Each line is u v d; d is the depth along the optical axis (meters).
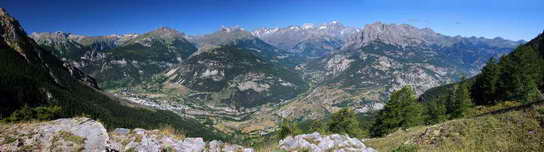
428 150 25.78
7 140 14.00
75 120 16.31
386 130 59.94
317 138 22.75
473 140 24.81
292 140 22.89
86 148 14.65
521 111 26.83
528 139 21.72
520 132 23.12
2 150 13.41
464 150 23.53
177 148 17.31
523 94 60.84
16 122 16.89
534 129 22.62
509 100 63.00
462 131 27.19
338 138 22.91
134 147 16.09
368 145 38.16
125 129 18.06
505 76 65.25
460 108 64.12
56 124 15.72
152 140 17.03
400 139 35.47
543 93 64.25
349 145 21.97
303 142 21.84
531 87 60.56
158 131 18.59
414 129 41.53
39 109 31.69
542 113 24.33
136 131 17.84
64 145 14.34
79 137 15.02
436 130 30.61
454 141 26.05
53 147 14.12
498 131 24.62
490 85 68.56
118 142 16.31
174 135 19.00
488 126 26.11
